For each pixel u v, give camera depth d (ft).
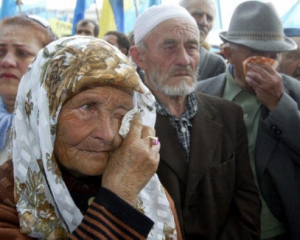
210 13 12.27
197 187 6.53
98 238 3.43
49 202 3.81
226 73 8.63
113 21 16.28
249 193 7.02
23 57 5.90
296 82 8.29
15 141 3.90
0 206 3.86
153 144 3.91
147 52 7.11
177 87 6.75
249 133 7.86
